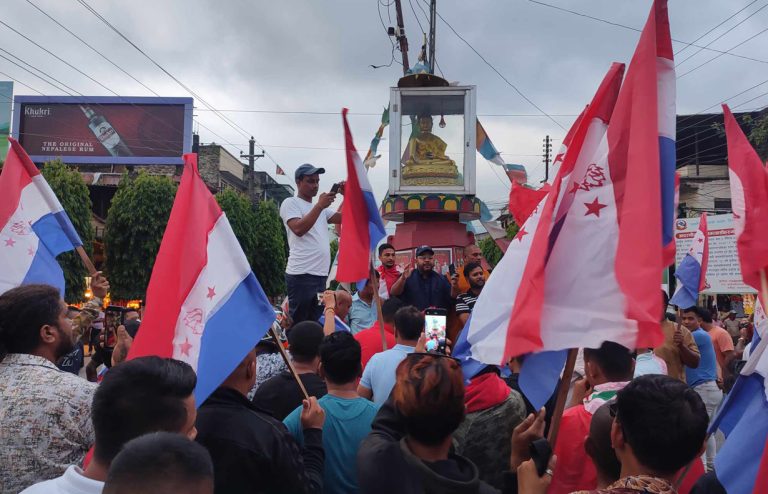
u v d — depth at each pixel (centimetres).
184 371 221
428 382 230
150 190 2586
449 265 855
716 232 1493
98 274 439
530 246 290
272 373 454
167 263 305
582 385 355
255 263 3234
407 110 883
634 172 266
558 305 266
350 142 475
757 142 2458
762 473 241
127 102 4088
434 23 1695
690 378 704
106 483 154
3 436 265
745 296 1991
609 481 246
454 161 871
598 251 271
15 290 297
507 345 258
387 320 525
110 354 641
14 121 4059
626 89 284
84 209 2311
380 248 744
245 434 257
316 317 632
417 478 228
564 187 284
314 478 286
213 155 4488
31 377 279
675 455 204
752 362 261
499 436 379
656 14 279
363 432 326
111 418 206
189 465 154
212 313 298
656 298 250
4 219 412
